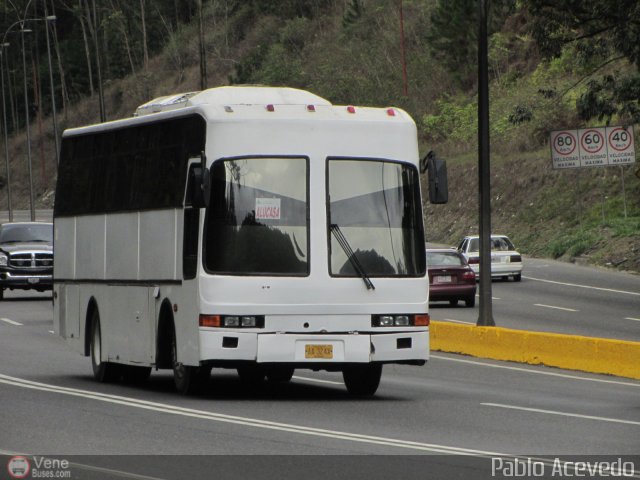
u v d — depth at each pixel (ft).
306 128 105.50
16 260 244.22
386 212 106.32
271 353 102.32
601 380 131.34
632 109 264.11
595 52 257.75
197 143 105.50
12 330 186.39
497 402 105.50
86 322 128.88
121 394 109.50
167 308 110.63
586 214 371.97
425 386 122.11
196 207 101.35
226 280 102.06
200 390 108.88
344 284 103.86
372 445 76.84
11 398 103.24
